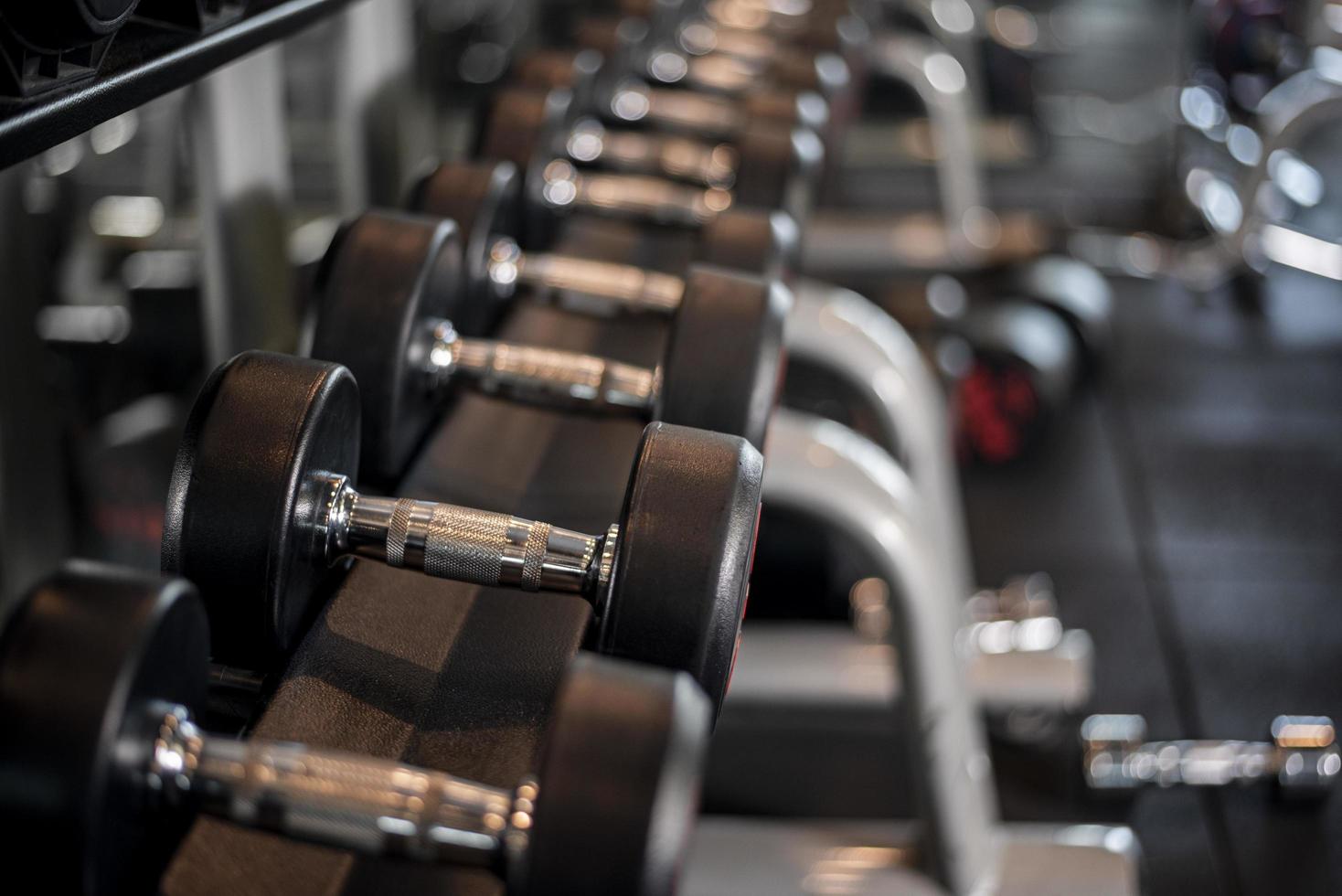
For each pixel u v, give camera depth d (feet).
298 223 7.00
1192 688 6.37
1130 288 10.32
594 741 1.29
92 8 1.48
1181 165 11.20
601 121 4.93
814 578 6.27
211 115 3.37
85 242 6.42
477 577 1.87
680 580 1.65
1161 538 7.48
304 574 1.85
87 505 5.15
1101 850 4.61
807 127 4.41
